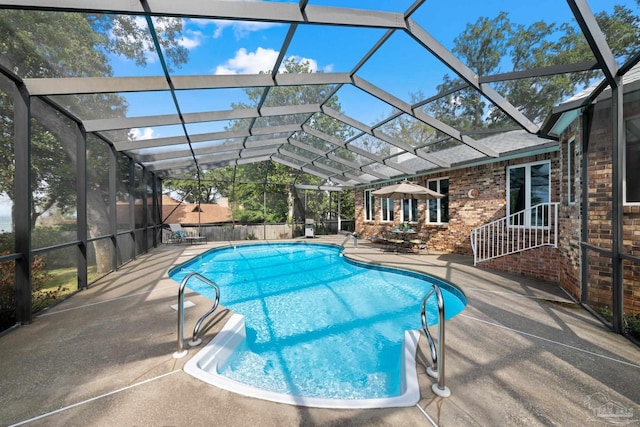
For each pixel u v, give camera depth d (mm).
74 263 5762
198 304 4633
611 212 3850
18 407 2184
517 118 5539
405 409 2135
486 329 3566
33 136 5523
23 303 3812
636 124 4020
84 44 3803
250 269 9648
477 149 7633
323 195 19922
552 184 7105
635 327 3537
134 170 9164
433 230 10961
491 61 4668
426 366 2717
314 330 4840
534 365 2729
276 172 16703
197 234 14938
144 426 1986
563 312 4176
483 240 7996
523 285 5703
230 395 2311
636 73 4105
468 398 2246
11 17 3160
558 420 2014
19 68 3762
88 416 2086
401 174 12172
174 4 3391
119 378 2557
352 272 8844
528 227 7387
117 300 4867
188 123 6734
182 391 2363
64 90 4289
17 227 3838
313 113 8023
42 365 2785
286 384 3287
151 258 9523
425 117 6754
